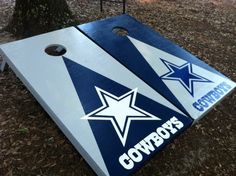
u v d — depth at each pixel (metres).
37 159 2.16
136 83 2.20
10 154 2.16
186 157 2.49
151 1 5.87
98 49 2.51
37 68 2.17
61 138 2.32
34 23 3.65
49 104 1.90
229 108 3.16
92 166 1.64
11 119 2.42
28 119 2.44
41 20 3.65
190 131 2.75
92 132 1.75
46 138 2.31
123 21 3.03
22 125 2.38
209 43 4.43
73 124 1.78
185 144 2.61
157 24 4.78
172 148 2.54
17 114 2.47
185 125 1.93
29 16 3.63
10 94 2.67
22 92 2.70
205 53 4.12
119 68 2.33
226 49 4.34
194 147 2.60
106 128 1.78
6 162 2.10
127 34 2.82
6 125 2.37
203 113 2.08
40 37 2.51
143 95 2.10
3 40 3.58
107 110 1.91
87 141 1.69
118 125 1.81
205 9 5.92
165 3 5.91
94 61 2.35
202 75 2.45
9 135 2.29
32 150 2.21
